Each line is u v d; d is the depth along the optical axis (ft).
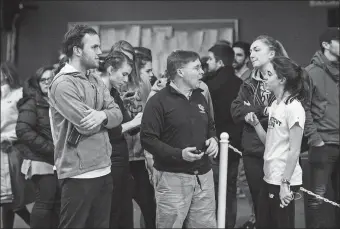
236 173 18.84
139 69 18.33
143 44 30.40
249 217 22.00
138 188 17.61
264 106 16.07
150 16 30.76
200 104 14.52
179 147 14.11
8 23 30.58
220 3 30.30
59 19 31.17
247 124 16.26
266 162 14.55
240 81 18.99
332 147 17.51
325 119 17.46
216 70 19.44
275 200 14.40
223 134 14.01
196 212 14.49
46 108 17.53
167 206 14.16
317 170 17.30
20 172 18.95
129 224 16.24
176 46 30.17
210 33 30.09
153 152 13.99
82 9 31.12
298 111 13.97
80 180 12.61
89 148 12.66
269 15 29.94
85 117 12.44
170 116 14.11
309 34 29.60
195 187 14.34
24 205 19.72
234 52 20.84
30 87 17.71
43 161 17.28
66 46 13.24
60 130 12.80
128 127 15.57
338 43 17.44
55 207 17.56
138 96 17.20
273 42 16.10
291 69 14.12
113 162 15.49
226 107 18.52
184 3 30.53
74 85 12.69
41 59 31.14
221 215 14.01
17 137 17.66
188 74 14.23
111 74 15.66
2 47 30.96
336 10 28.91
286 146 14.23
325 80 17.46
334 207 17.97
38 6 31.14
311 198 17.46
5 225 19.56
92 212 12.96
